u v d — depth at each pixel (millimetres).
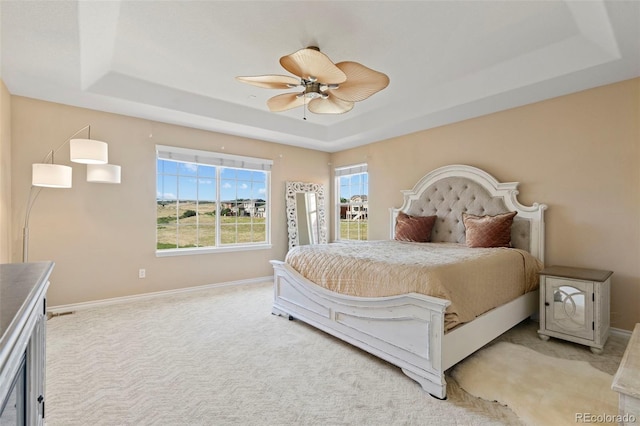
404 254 2797
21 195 3268
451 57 2900
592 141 3002
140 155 3984
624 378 1180
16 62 2598
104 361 2367
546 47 2719
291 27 2441
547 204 3289
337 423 1697
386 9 2217
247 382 2092
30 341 1029
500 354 2402
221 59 2953
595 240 2982
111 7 2125
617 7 1910
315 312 2873
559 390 1912
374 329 2328
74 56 2502
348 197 5887
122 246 3869
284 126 4715
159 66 3086
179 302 3879
